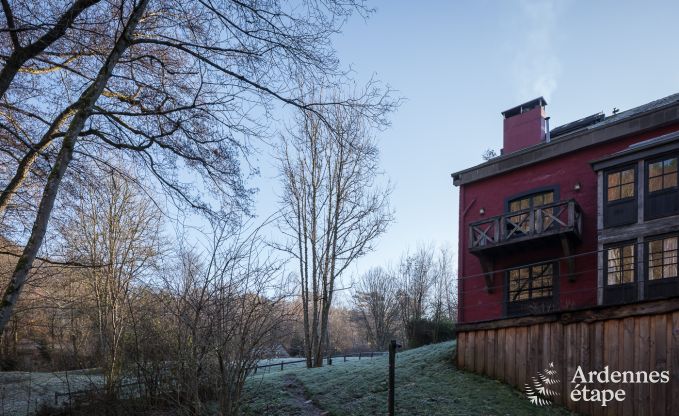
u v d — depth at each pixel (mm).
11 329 18859
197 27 9891
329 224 22859
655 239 14789
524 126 20953
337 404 12453
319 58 9930
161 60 10539
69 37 9336
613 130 16594
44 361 18312
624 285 15141
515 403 11930
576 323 11977
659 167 15062
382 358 18312
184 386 8531
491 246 18000
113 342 13211
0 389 15141
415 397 12414
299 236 22516
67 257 14781
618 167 15906
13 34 8703
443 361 14852
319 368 17422
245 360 8297
